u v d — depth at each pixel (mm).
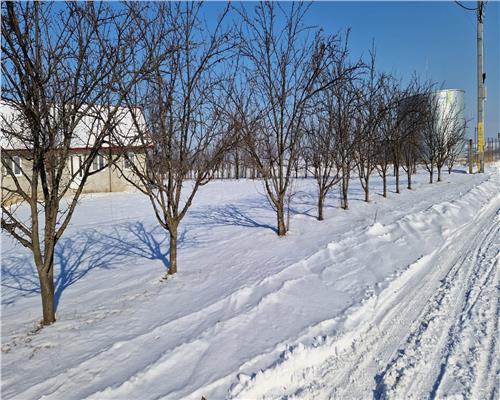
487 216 8602
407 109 12055
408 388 2484
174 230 5008
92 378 2699
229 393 2391
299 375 2639
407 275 4598
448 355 2871
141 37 3895
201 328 3314
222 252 5918
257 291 4051
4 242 8352
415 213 7906
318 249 5484
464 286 4277
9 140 3789
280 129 6512
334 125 8008
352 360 2865
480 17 19359
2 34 3037
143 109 4543
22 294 5047
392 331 3311
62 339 3393
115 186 21844
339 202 10367
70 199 17438
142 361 2859
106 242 7707
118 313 3898
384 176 11289
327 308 3600
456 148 22062
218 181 26281
